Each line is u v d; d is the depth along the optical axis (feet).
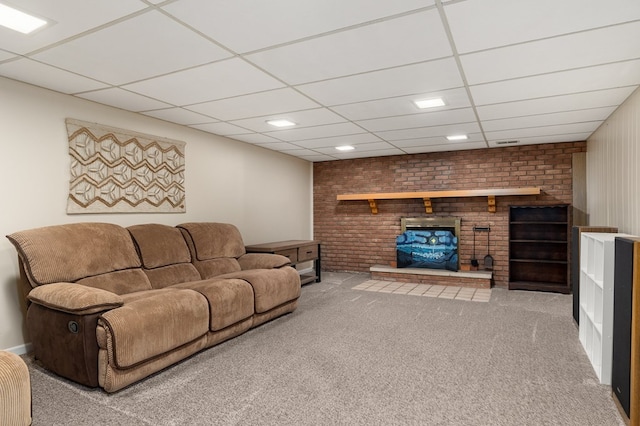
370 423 6.39
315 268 20.33
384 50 7.54
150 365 7.96
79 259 9.18
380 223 21.24
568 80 9.17
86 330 7.38
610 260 7.77
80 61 8.10
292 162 21.26
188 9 5.95
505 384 7.82
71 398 7.25
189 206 14.39
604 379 7.79
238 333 10.70
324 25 6.51
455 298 15.66
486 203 18.66
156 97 10.67
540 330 11.35
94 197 11.03
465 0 5.70
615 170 11.97
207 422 6.44
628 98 10.53
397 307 14.20
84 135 10.78
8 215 9.22
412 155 20.34
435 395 7.36
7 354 5.44
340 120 13.23
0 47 7.38
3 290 9.12
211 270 12.92
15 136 9.33
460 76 8.95
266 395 7.39
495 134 15.43
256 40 7.09
